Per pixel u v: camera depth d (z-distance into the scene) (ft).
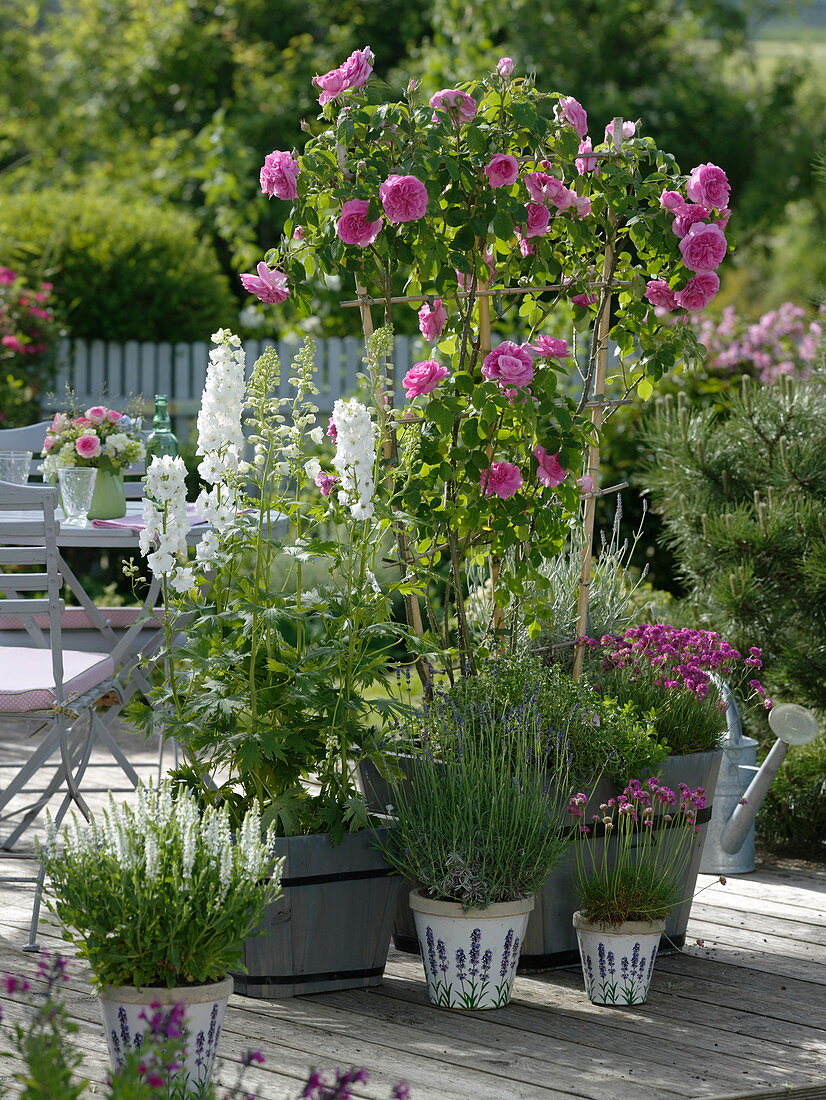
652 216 15.53
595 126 56.65
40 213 39.24
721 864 18.88
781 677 20.48
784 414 21.79
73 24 64.69
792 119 62.39
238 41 59.00
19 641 19.49
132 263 38.70
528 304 16.78
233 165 50.24
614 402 16.38
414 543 15.92
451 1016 13.35
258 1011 13.38
